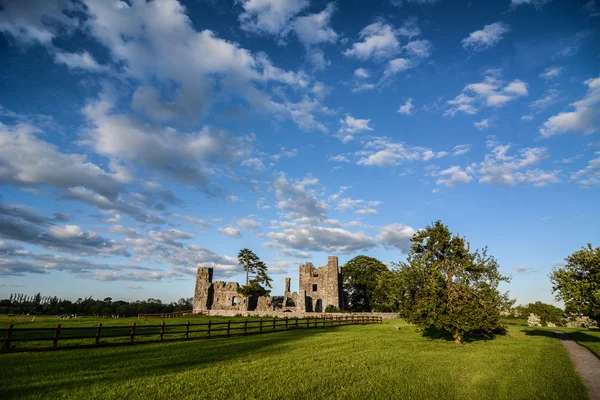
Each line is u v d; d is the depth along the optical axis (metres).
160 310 129.38
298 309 64.75
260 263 71.12
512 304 25.61
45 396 11.15
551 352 21.44
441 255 27.14
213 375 14.21
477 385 13.49
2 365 14.79
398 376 14.78
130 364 15.90
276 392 12.14
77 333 27.88
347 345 23.62
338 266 77.62
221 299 74.62
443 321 24.47
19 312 123.06
